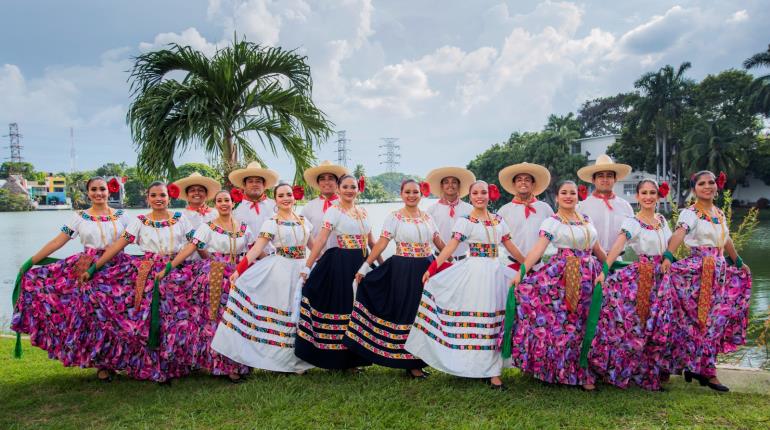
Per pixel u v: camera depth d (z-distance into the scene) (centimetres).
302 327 511
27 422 404
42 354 619
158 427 394
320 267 532
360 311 506
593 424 393
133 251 2180
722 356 741
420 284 508
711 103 4522
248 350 498
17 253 2806
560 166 5134
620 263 504
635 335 467
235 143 988
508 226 563
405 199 512
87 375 527
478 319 476
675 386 491
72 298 490
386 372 529
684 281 481
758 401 439
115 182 509
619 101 7050
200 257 548
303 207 612
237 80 957
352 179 532
